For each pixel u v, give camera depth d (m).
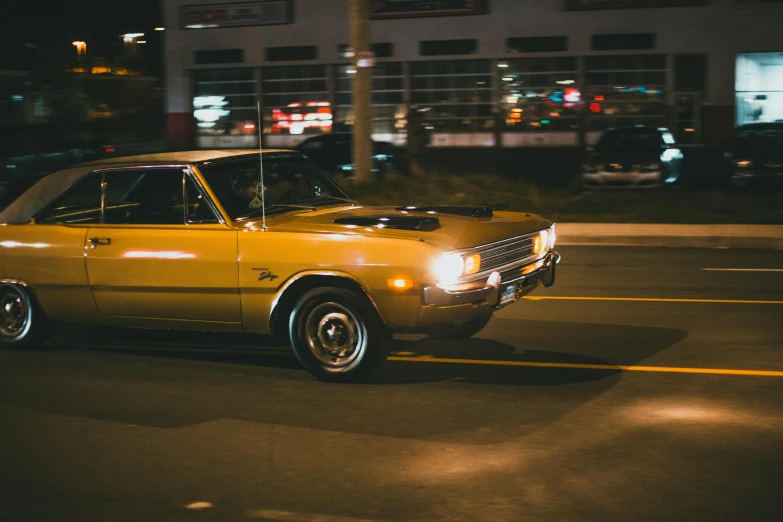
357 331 6.72
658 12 33.91
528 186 19.98
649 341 7.96
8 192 21.92
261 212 7.25
